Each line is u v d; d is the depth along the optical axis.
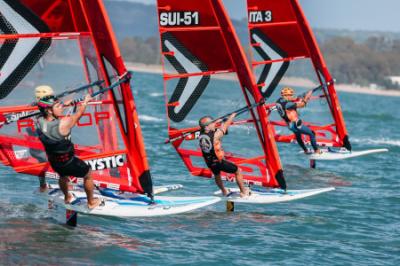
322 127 74.25
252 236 44.22
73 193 44.38
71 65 43.34
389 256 41.38
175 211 43.62
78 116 40.09
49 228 42.75
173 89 53.00
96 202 42.75
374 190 62.31
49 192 45.06
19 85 42.41
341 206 54.81
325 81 72.69
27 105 42.78
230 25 51.44
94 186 44.47
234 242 42.69
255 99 51.75
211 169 50.22
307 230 46.66
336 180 66.56
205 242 42.34
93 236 41.84
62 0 42.56
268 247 41.91
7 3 41.44
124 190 44.69
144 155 44.19
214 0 51.56
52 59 42.91
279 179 52.03
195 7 52.19
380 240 44.94
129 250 39.59
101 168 43.78
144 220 47.00
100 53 43.72
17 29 41.91
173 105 53.22
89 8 42.88
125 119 44.12
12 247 38.53
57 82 43.12
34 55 42.44
